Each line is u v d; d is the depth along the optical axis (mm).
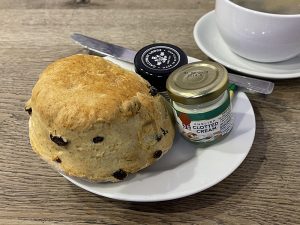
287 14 235
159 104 200
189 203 192
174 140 210
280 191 192
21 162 217
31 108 200
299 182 194
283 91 237
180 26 288
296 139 212
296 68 240
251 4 246
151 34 283
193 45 272
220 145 204
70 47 278
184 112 194
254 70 241
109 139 184
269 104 231
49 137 189
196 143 205
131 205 194
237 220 184
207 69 197
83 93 185
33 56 275
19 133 230
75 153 186
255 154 208
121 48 263
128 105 183
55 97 185
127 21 296
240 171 202
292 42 226
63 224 188
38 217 192
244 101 221
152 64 221
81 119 179
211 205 190
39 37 289
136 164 192
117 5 311
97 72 195
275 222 181
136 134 189
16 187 206
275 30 220
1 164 217
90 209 194
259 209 187
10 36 292
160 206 192
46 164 214
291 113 225
